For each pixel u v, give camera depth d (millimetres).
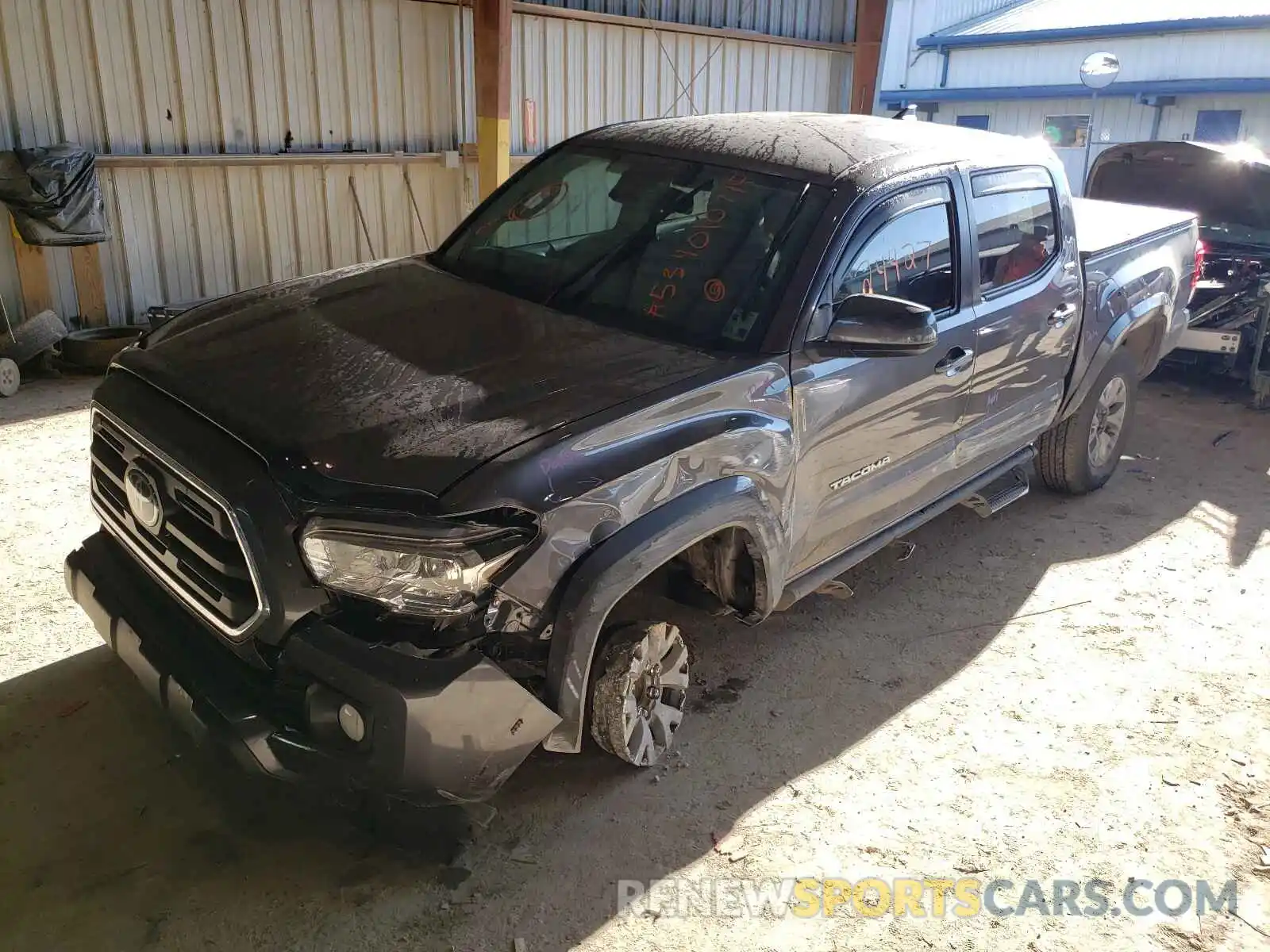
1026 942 2805
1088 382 5203
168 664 2730
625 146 4125
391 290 3643
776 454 3203
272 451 2555
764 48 12625
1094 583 4836
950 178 3980
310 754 2535
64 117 7602
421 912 2746
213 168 8438
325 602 2500
